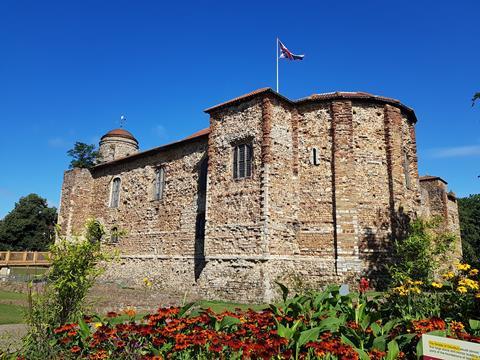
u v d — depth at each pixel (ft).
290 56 74.49
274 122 64.54
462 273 31.37
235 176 66.08
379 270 60.75
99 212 106.01
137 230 92.38
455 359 14.88
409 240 54.08
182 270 77.97
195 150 82.23
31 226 174.19
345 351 17.48
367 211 63.10
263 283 56.49
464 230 174.19
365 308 25.02
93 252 28.91
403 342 19.83
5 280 83.61
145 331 21.16
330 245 62.08
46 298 26.45
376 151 66.08
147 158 94.79
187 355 19.90
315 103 68.03
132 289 76.64
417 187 71.72
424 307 27.68
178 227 82.02
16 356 21.48
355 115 66.69
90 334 22.62
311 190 65.36
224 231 64.39
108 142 141.08
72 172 110.01
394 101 68.59
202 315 22.82
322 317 23.13
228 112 69.77
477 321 22.13
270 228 59.72
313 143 66.90
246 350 18.17
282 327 20.15
